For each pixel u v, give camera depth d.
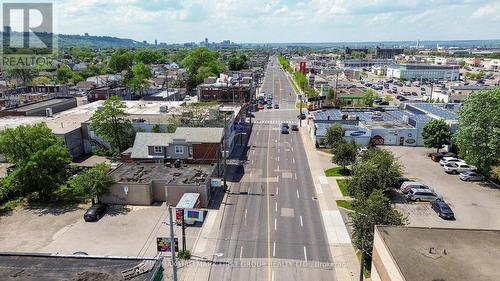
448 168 63.72
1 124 77.88
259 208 50.19
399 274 25.50
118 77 179.12
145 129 73.25
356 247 38.38
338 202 52.06
